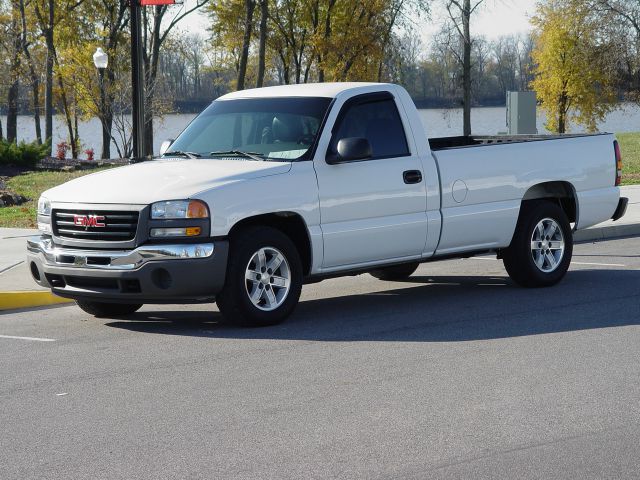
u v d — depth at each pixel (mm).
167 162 9719
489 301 10422
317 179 9297
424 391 6824
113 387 7168
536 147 11047
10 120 57000
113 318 10023
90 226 8922
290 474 5242
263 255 9086
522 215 11008
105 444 5844
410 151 10016
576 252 14367
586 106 65125
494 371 7348
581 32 62281
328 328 9117
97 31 55031
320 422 6164
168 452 5664
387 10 50438
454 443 5699
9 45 53844
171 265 8602
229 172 9031
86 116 55000
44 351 8484
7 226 17406
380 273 12242
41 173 29875
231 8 49594
